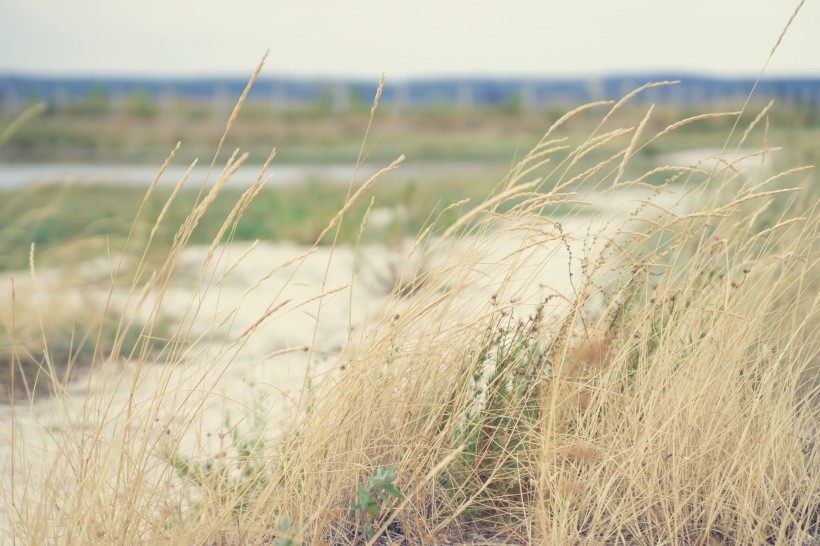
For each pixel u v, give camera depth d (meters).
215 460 3.85
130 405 3.01
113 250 9.89
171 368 3.21
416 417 3.55
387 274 9.19
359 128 42.09
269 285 9.57
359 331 3.57
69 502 3.11
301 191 18.27
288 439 3.27
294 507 3.23
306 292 9.06
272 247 12.63
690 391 3.38
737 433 3.46
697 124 35.62
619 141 27.33
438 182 18.95
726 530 3.27
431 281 3.53
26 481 3.20
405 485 3.32
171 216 13.93
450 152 31.36
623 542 3.12
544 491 3.31
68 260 8.42
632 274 3.66
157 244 10.64
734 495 3.34
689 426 3.34
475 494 3.38
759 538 3.12
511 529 3.37
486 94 53.91
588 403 3.55
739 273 3.99
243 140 37.28
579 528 3.31
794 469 3.49
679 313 3.75
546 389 3.54
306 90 70.94
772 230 3.52
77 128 38.03
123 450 2.95
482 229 3.56
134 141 35.34
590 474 3.31
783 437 3.43
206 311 7.98
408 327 3.46
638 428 3.41
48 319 6.85
